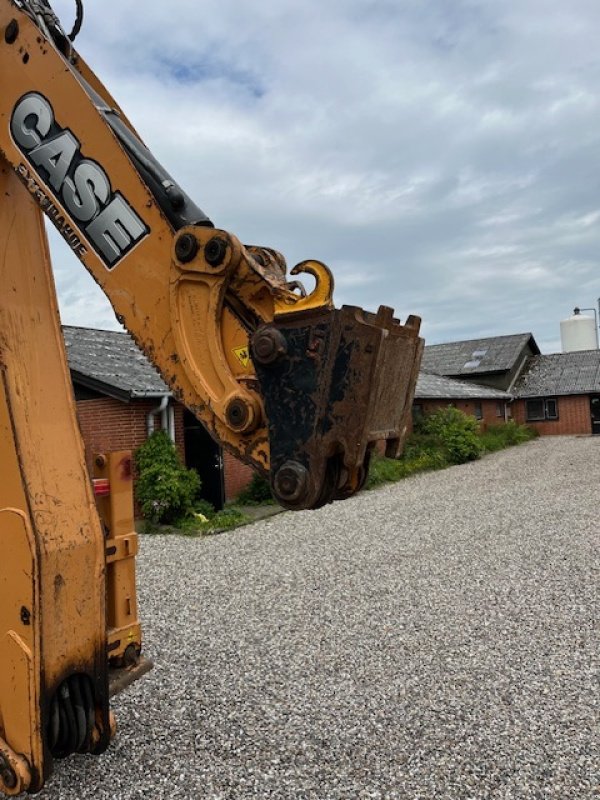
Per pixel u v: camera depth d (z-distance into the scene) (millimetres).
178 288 2217
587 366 33781
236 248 2135
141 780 3277
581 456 21047
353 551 8438
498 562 7574
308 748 3566
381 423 2014
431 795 3131
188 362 2199
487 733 3678
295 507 1979
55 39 2695
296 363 1972
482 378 34031
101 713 2717
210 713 3982
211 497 11984
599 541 8414
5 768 2502
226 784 3244
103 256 2361
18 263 2816
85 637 2635
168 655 4949
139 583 7172
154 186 2312
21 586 2488
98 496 3416
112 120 2426
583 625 5352
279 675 4539
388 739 3645
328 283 1973
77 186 2396
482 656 4781
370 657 4828
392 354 2029
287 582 7004
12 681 2504
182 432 12070
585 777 3234
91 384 10898
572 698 4066
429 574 7145
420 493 14047
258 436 2098
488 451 24047
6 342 2676
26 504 2510
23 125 2484
